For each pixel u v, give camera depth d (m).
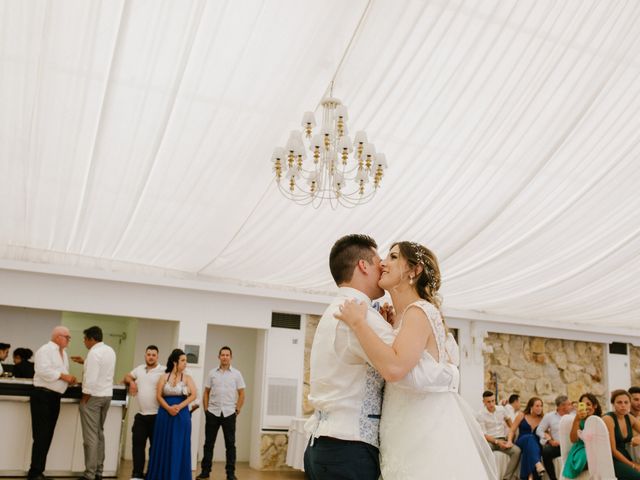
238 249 8.30
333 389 1.98
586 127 5.98
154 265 9.30
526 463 7.86
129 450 10.28
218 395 8.03
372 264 2.14
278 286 10.00
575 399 12.02
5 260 8.47
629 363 12.70
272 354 10.08
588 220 7.61
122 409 7.63
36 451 6.57
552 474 7.94
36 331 10.22
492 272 8.89
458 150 6.16
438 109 5.60
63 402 7.26
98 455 6.96
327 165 5.42
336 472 1.92
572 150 6.29
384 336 1.93
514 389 11.55
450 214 7.27
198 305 9.61
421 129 5.84
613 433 5.37
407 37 4.82
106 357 7.00
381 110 5.57
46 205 7.20
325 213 7.19
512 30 4.86
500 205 7.11
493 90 5.43
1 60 4.89
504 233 7.77
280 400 9.97
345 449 1.92
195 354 9.45
